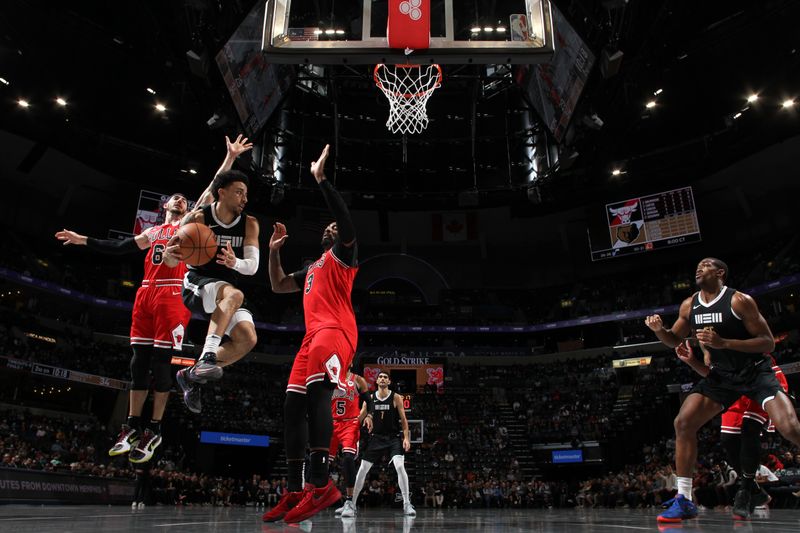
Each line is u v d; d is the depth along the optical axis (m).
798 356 26.28
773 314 31.59
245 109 20.41
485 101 30.38
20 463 18.61
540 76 20.75
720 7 23.20
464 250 41.78
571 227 39.31
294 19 22.22
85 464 18.67
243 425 29.03
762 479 12.73
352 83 29.59
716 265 4.93
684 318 5.21
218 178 4.68
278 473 28.45
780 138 27.70
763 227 34.16
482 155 31.58
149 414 25.16
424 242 41.31
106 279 35.50
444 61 10.13
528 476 27.92
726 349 4.62
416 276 41.78
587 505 23.12
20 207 32.56
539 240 40.66
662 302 36.34
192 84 22.23
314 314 4.16
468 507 24.02
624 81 23.86
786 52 24.27
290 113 29.78
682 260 37.59
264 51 10.00
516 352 39.81
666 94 27.23
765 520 4.98
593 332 39.16
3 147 29.78
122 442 5.20
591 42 16.75
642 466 24.30
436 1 12.45
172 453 25.72
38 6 22.17
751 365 4.65
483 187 31.73
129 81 26.33
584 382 34.97
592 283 40.59
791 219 32.94
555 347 40.19
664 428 28.16
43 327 30.48
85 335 32.78
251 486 24.16
